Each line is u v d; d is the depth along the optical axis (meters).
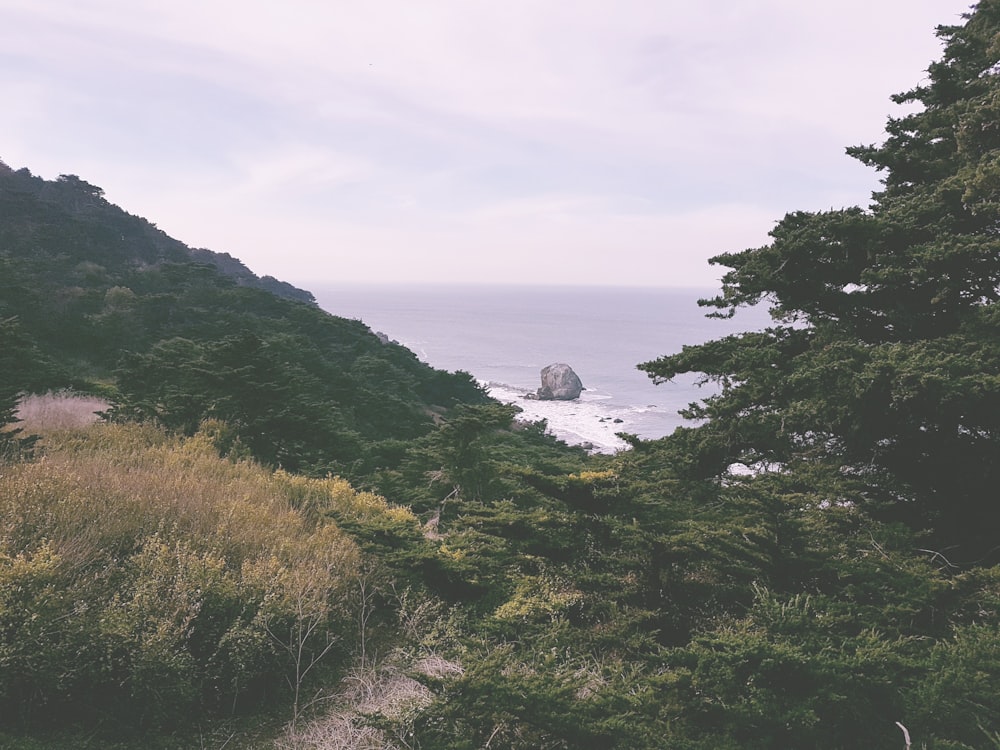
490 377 127.75
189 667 3.81
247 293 61.66
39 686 3.44
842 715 2.80
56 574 4.05
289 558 5.59
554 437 32.19
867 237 6.52
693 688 2.92
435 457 11.53
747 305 7.77
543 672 3.23
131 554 5.05
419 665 4.46
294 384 14.01
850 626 3.59
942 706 2.77
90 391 18.19
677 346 195.75
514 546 4.79
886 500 5.96
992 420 5.18
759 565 4.16
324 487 8.97
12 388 8.77
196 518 5.94
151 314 48.50
